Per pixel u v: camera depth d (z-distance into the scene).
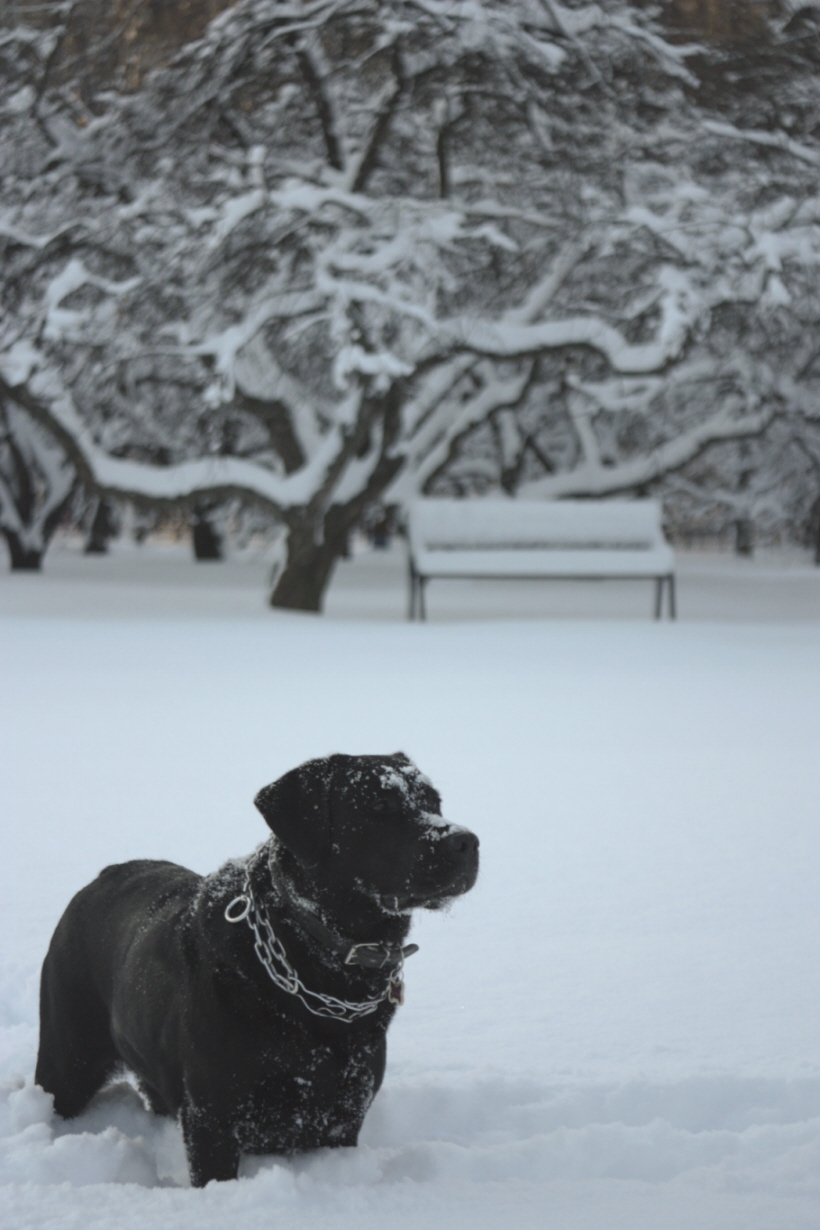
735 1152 2.95
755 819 6.43
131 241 17.69
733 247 17.73
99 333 17.75
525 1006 3.97
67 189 19.02
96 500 31.73
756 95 18.80
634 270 20.83
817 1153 2.87
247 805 6.57
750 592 24.08
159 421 26.42
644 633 15.34
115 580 25.00
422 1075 3.40
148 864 3.50
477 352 17.75
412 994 4.09
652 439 27.58
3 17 18.41
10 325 17.89
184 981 2.90
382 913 2.83
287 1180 2.65
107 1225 2.49
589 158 18.42
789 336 20.30
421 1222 2.53
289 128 19.88
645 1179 2.91
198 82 17.45
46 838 5.93
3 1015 3.95
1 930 4.62
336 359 16.00
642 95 18.56
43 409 17.94
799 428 27.08
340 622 16.39
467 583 26.92
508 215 17.64
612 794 6.97
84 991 3.30
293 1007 2.79
